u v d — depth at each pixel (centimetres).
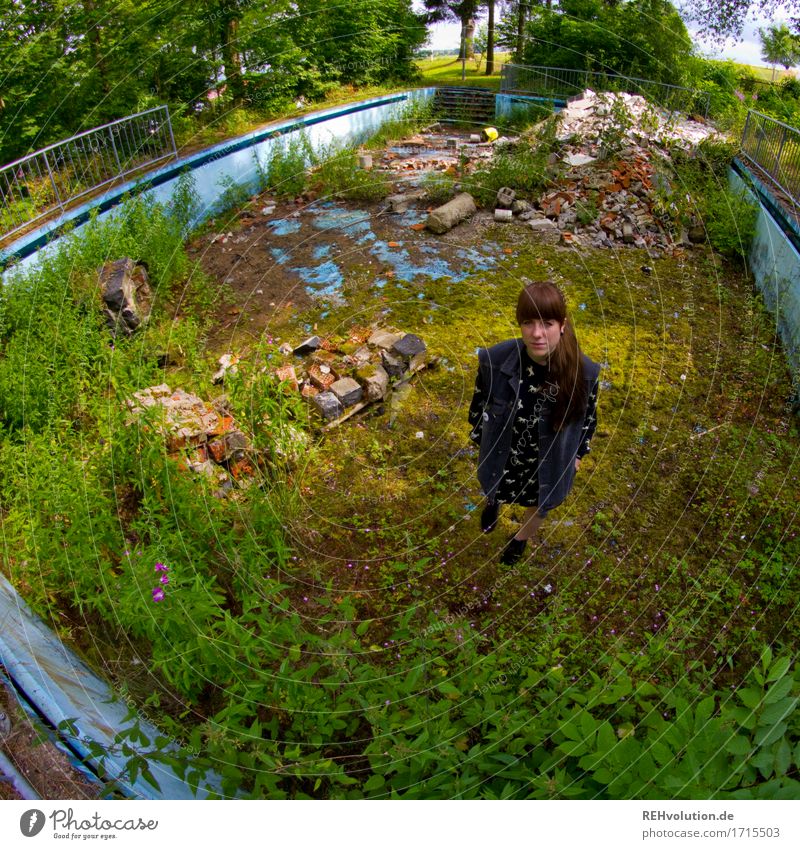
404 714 239
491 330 574
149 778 201
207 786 210
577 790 199
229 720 221
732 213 698
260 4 1116
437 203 844
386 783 222
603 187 793
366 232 779
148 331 538
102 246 599
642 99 1107
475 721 232
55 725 214
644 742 212
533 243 733
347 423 456
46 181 720
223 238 778
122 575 275
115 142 814
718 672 289
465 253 717
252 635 253
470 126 1397
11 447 356
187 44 1061
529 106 1266
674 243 714
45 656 243
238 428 400
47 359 436
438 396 488
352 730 242
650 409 476
